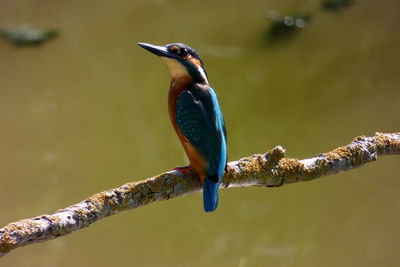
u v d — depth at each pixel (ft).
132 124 52.80
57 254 38.75
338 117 51.16
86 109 55.26
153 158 48.29
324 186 45.21
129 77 59.57
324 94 54.95
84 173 46.34
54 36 65.62
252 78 57.52
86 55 62.49
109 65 61.31
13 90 58.03
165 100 55.98
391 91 53.36
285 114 52.47
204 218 42.60
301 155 47.06
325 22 64.90
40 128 52.13
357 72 57.26
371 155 22.33
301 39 62.75
